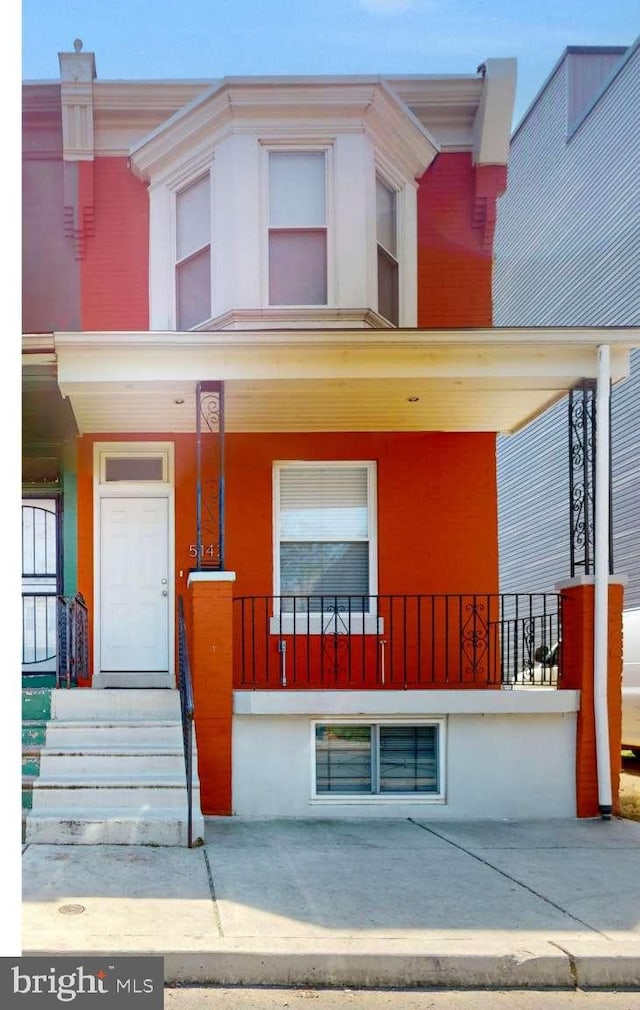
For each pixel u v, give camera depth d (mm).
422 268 10695
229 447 10289
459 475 10398
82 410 9484
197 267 10391
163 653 10055
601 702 8344
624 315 16328
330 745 8484
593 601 8508
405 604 9367
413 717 8453
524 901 5770
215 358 8500
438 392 9062
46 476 10227
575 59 18875
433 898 5793
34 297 10500
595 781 8367
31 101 10641
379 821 8078
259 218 9945
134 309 10477
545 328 8453
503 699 8359
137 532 10219
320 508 10406
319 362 8555
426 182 10852
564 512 18797
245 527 10203
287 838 7309
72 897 5617
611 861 6750
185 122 10172
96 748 7770
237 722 8266
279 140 10047
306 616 10047
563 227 19047
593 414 8797
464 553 10305
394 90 10695
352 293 9867
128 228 10594
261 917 5344
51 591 10156
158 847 6840
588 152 17906
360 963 4840
